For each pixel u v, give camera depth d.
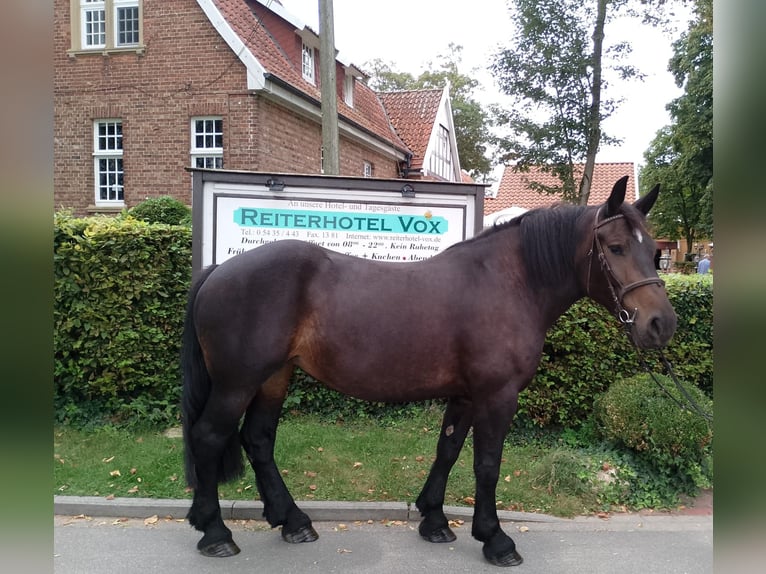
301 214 5.02
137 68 11.58
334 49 6.97
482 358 3.03
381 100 22.30
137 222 5.31
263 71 10.91
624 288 2.91
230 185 4.95
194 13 11.23
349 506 3.79
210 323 3.05
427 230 5.11
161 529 3.60
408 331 3.03
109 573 3.05
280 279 3.04
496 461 3.12
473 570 3.14
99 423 5.15
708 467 4.23
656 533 3.65
